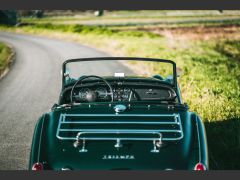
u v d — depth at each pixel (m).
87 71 14.28
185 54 18.41
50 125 4.42
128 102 4.80
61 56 19.98
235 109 7.79
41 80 12.90
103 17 78.12
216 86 10.03
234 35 30.20
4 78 13.48
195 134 4.25
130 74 13.41
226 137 6.41
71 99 5.13
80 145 4.03
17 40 32.56
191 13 69.56
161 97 5.68
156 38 29.44
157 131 4.18
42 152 4.04
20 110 9.05
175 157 3.92
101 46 24.28
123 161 3.89
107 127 4.26
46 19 77.75
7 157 6.21
